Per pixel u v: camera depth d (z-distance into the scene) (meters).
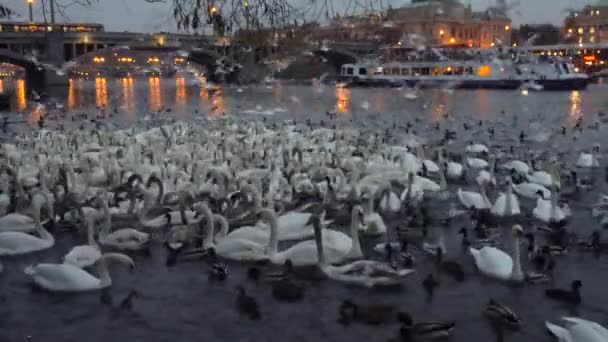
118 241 18.61
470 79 103.19
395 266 16.44
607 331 12.31
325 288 15.69
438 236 19.55
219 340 13.38
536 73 100.00
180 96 98.38
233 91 105.50
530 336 13.30
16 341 13.34
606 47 104.25
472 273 16.47
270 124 50.28
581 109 68.81
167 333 13.70
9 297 15.30
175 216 20.94
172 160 29.03
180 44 57.66
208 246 18.22
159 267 17.23
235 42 14.27
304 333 13.55
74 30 80.38
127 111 70.19
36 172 27.20
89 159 28.08
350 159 29.03
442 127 51.84
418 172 28.58
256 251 17.38
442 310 14.44
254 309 14.62
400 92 100.81
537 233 19.64
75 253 17.12
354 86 114.19
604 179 28.38
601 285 15.74
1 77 191.00
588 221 21.44
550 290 15.02
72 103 81.88
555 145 39.41
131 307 14.83
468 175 29.41
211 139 35.25
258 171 27.75
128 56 114.88
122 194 23.28
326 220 20.22
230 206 20.95
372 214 20.25
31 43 80.44
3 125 51.97
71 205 21.17
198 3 11.16
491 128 47.72
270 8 11.84
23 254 18.09
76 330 13.82
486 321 13.91
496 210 21.31
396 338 13.22
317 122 57.03
